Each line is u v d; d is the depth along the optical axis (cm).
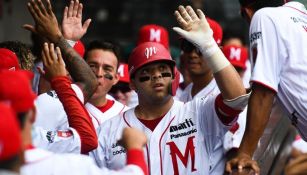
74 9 1184
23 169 766
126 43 3086
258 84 1036
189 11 1068
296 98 1050
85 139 1020
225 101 1044
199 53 1383
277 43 1046
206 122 1077
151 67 1077
